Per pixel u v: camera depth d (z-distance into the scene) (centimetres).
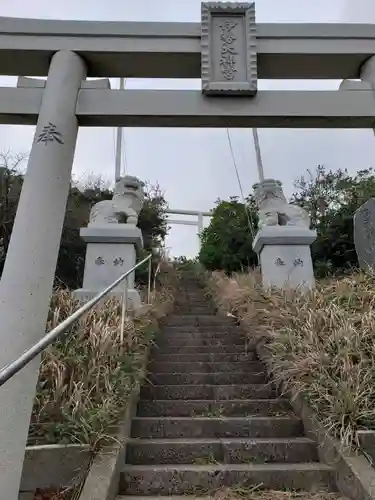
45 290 217
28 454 235
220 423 310
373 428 256
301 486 248
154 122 287
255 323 444
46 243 225
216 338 501
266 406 338
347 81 307
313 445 280
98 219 597
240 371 406
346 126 300
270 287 528
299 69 315
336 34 309
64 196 247
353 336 316
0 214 828
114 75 313
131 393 309
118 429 262
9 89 280
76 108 279
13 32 295
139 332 397
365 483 220
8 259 217
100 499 206
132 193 626
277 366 342
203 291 921
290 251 588
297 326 374
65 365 294
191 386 366
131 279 554
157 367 407
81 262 859
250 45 300
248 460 275
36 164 244
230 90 287
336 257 866
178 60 304
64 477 233
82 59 297
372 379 284
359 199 923
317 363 305
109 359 317
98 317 381
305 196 1050
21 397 187
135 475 249
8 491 169
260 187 660
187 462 274
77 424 249
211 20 311
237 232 1087
